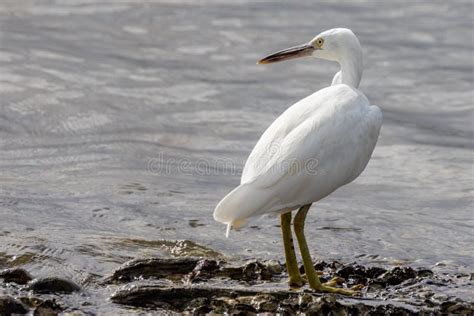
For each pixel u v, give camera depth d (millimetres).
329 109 10312
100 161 15695
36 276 10352
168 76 21031
